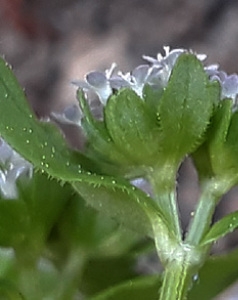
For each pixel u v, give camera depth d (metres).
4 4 0.11
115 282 0.05
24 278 0.05
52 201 0.05
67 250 0.05
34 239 0.05
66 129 0.08
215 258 0.05
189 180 0.11
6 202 0.05
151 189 0.05
